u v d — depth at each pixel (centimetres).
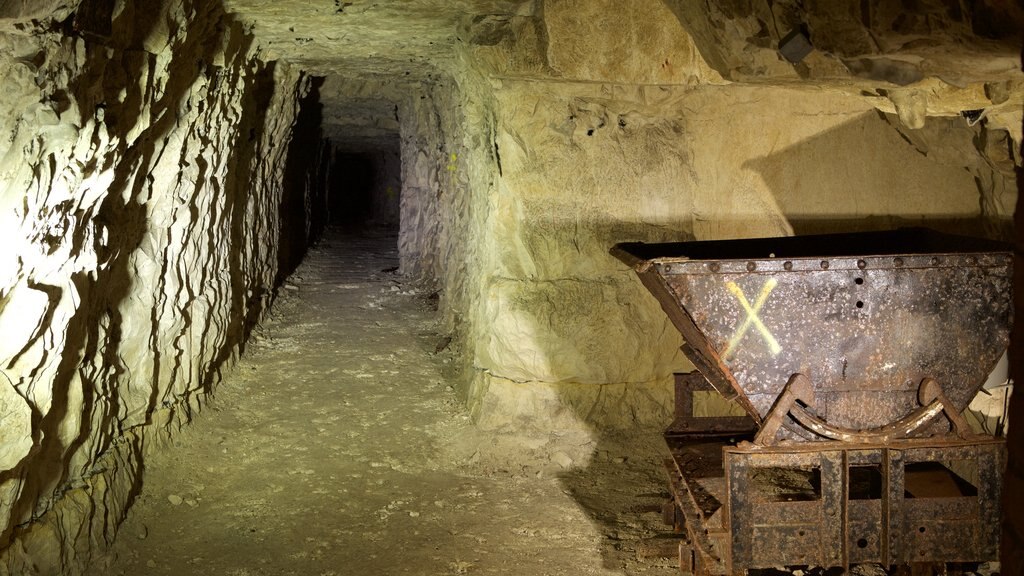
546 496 498
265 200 938
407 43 651
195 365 605
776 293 346
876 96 412
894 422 354
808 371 351
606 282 573
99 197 363
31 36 269
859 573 394
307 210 1497
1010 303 347
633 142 566
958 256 343
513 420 573
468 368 682
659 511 475
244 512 474
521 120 555
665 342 578
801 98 567
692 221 574
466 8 512
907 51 278
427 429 608
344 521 462
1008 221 561
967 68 284
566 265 571
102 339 424
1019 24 228
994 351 350
